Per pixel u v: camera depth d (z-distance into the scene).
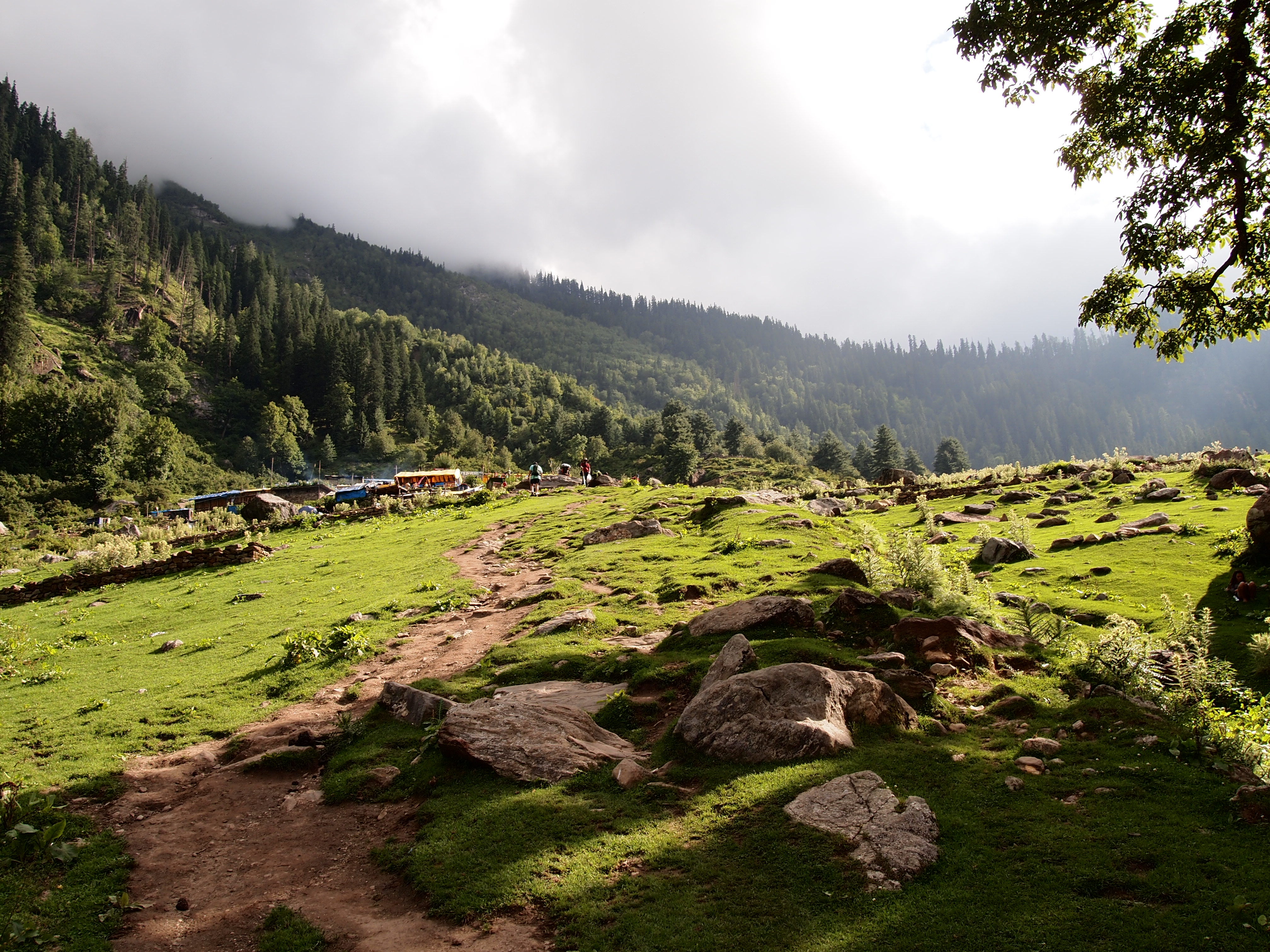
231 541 43.28
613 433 183.62
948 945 5.60
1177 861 6.23
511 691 12.27
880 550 19.03
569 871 7.39
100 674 17.84
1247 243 13.69
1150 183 13.98
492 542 30.92
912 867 6.58
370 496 54.53
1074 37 14.38
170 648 19.86
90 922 7.51
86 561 41.34
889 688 10.03
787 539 22.27
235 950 7.09
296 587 26.67
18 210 181.62
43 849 8.81
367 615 20.28
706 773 8.98
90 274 183.88
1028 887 6.16
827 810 7.57
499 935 6.63
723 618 13.73
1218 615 13.73
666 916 6.45
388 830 9.06
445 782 9.74
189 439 141.12
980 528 26.39
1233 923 5.38
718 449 161.38
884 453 141.88
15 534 72.38
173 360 164.38
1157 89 13.74
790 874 6.77
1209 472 28.14
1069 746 8.73
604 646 14.44
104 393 106.75
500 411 199.50
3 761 12.11
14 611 29.92
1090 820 7.07
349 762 10.96
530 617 17.23
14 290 137.75
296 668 16.06
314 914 7.47
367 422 168.38
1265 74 12.91
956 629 12.05
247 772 11.20
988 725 9.74
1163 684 10.45
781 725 9.14
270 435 148.50
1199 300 14.84
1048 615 14.00
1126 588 16.05
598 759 9.68
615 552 23.84
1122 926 5.54
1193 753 8.17
